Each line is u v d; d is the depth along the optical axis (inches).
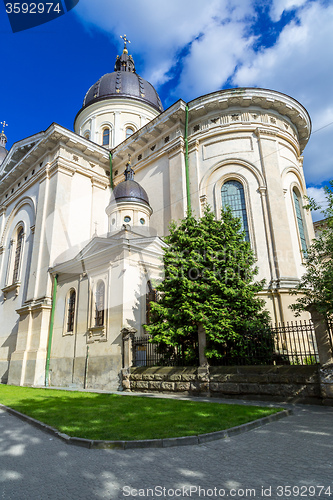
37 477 173.3
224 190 767.1
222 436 235.9
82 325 647.8
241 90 791.1
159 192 839.7
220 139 788.0
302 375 373.4
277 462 182.9
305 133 889.5
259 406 338.0
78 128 1389.0
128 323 572.7
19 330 804.0
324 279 354.9
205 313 455.5
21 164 995.3
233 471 171.9
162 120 848.9
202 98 808.3
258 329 445.1
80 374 625.3
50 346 724.0
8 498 148.5
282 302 633.0
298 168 839.7
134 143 923.4
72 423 281.1
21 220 978.7
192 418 280.8
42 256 800.9
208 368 449.1
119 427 258.8
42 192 884.0
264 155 755.4
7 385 737.6
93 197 813.2
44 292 757.9
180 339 489.4
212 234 513.7
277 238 692.1
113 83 1325.0
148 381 505.4
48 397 467.5
